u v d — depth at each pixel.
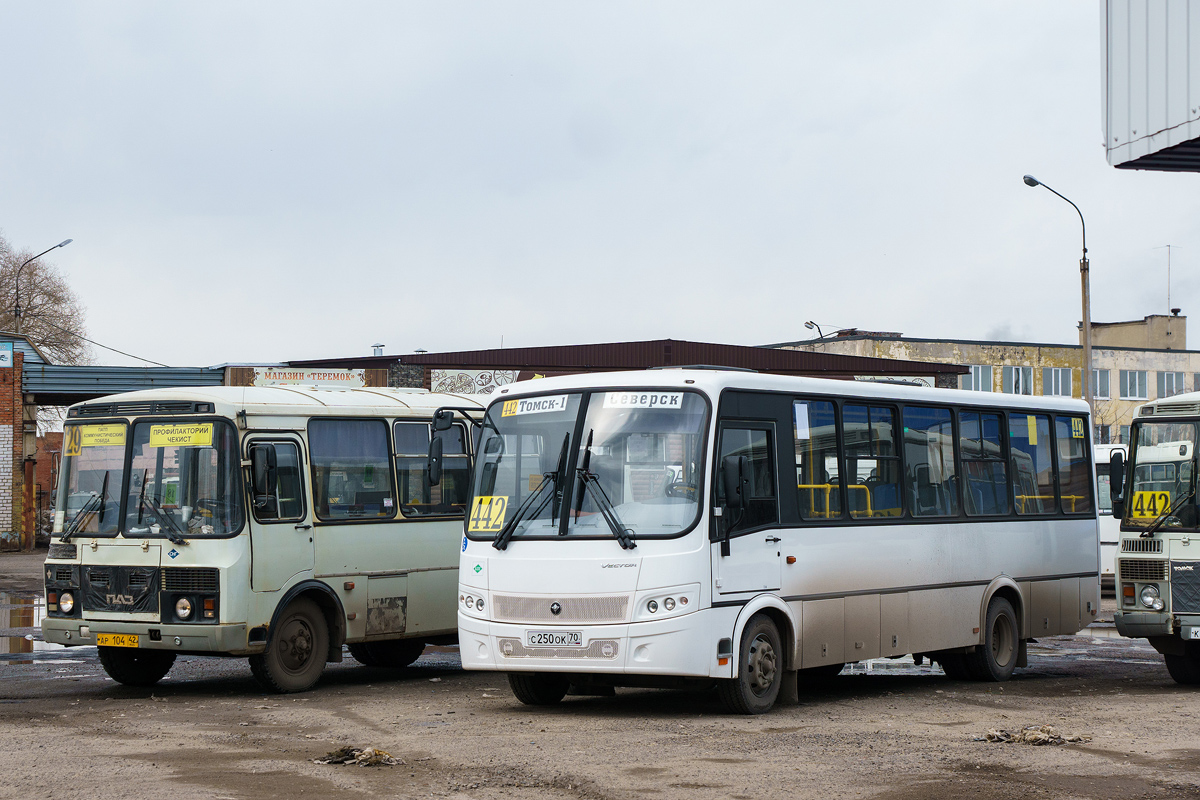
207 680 15.13
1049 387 79.88
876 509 13.76
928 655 15.61
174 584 13.37
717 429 11.81
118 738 10.60
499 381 43.84
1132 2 8.73
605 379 12.22
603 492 11.74
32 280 75.19
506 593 11.80
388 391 15.99
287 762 9.44
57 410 71.38
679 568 11.34
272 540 13.69
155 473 13.73
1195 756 9.75
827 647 12.91
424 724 11.45
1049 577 16.36
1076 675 16.17
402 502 15.43
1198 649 14.89
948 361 77.25
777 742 10.35
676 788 8.50
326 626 14.41
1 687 14.30
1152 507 14.62
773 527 12.34
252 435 13.73
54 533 14.16
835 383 13.48
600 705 12.81
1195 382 84.81
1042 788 8.52
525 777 8.88
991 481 15.58
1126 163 8.82
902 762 9.46
